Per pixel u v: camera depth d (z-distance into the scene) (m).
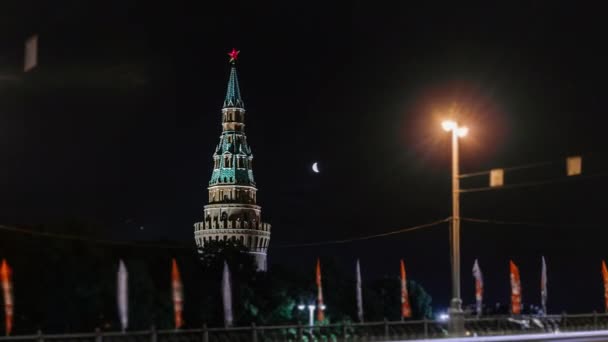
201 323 141.50
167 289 142.38
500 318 86.44
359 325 78.31
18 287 115.75
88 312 117.19
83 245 124.88
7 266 109.94
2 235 119.69
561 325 91.62
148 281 125.62
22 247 119.00
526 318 88.81
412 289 187.00
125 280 114.56
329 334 78.00
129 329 118.19
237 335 74.81
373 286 187.88
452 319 68.19
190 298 143.25
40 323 114.75
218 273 158.50
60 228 124.06
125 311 113.50
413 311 185.12
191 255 161.12
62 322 115.06
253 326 75.12
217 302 146.38
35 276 117.19
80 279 118.25
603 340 67.50
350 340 77.44
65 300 116.00
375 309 174.25
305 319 160.75
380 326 80.06
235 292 149.25
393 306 183.38
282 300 158.62
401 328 80.38
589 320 95.31
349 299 172.88
